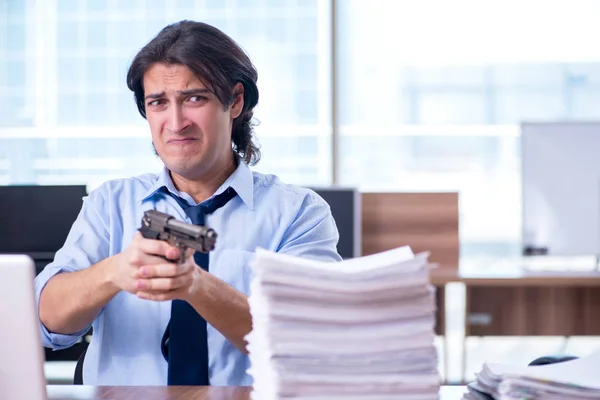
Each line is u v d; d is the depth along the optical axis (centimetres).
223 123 179
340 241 417
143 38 557
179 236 131
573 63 561
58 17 559
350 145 568
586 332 451
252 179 193
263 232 190
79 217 194
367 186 568
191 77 172
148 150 562
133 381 178
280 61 563
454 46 563
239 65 181
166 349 177
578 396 113
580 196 455
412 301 110
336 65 561
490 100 565
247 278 186
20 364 116
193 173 181
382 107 566
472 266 552
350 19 565
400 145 567
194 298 153
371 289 108
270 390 109
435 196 444
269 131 566
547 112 563
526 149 457
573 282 418
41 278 174
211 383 177
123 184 197
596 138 454
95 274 158
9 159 562
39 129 561
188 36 173
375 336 109
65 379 490
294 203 195
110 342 180
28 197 385
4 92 561
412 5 563
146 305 180
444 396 136
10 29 559
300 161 566
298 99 564
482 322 453
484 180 567
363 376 108
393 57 565
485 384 124
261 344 113
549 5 559
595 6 557
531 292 452
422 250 443
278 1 561
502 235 569
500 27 562
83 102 562
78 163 563
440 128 566
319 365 108
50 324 168
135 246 134
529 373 125
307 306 108
